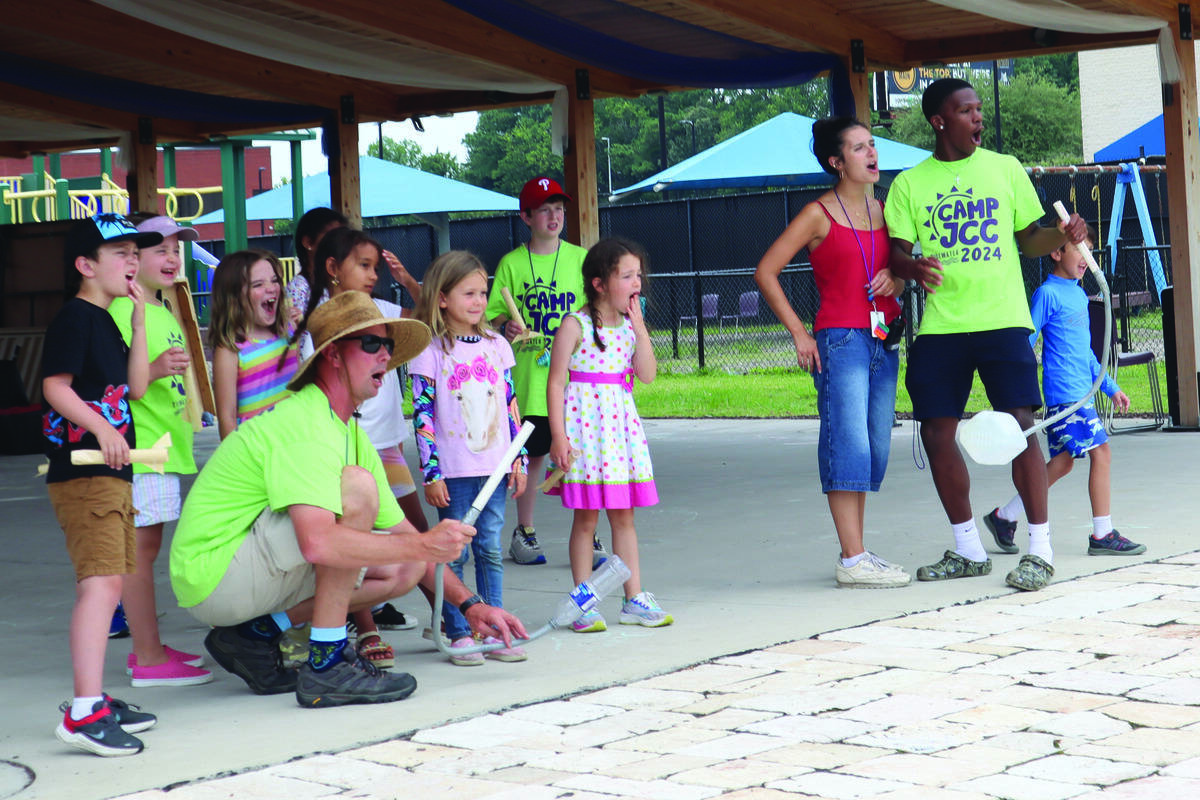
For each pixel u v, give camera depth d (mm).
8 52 11359
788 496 8188
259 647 4117
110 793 3148
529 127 73250
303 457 3771
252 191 47062
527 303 6473
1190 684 3654
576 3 9570
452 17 10133
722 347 22016
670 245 26656
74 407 3557
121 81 11766
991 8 9570
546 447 6414
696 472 9602
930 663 4020
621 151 70625
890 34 11656
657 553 6445
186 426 4523
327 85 12664
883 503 7688
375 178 20797
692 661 4215
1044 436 10500
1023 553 5949
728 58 11125
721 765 3135
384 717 3742
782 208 25156
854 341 5371
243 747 3506
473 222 26453
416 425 4551
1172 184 10867
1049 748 3158
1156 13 10609
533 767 3191
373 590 4168
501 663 4367
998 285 5324
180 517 4031
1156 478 8094
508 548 7000
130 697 4172
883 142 17453
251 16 9336
